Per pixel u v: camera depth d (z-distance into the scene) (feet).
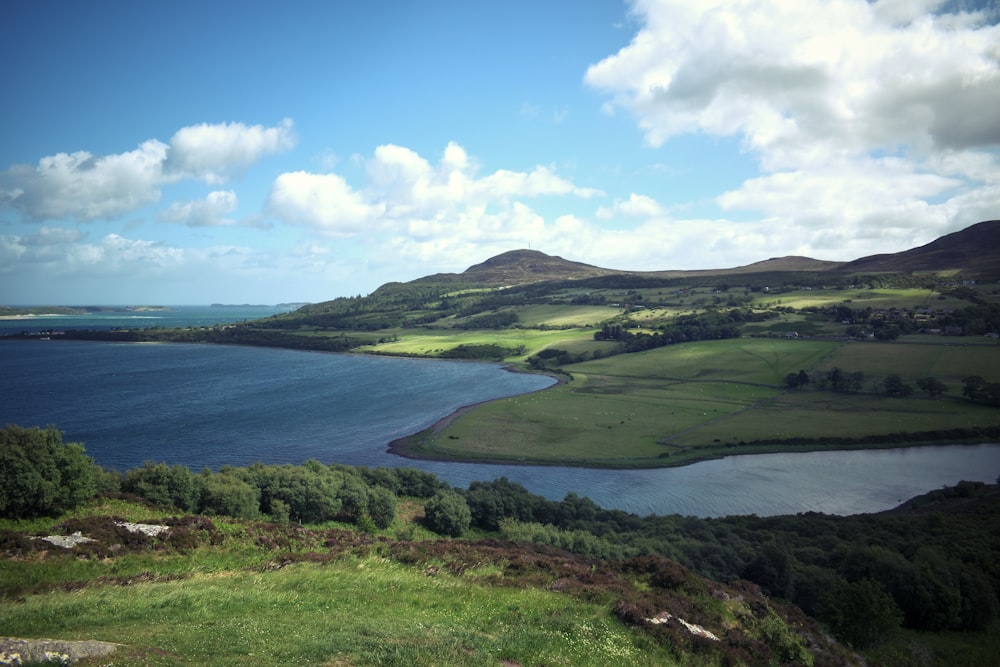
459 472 405.59
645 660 77.51
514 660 70.59
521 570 121.19
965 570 171.63
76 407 590.55
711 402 622.54
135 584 99.81
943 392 599.98
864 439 479.41
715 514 333.42
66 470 148.97
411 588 103.65
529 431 511.81
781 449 465.88
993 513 286.87
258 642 69.51
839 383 646.74
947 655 134.21
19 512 137.49
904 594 160.86
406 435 501.97
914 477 399.44
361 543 142.51
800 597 171.94
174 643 66.95
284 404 634.43
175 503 183.42
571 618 87.71
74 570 106.42
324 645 69.21
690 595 110.63
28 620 73.77
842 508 343.46
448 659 67.62
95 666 55.93
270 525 150.30
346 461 423.23
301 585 101.50
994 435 488.44
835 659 103.55
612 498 358.23
